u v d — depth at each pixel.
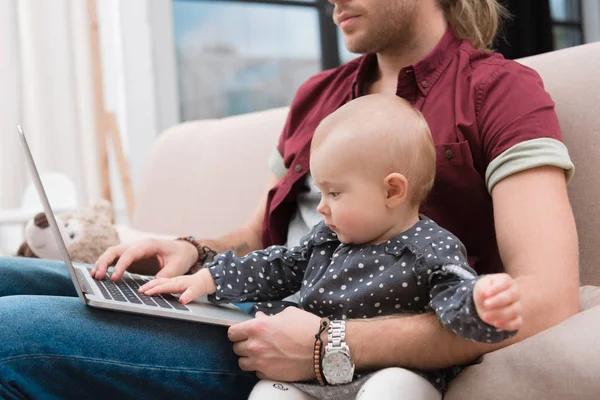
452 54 1.16
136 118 3.51
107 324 0.88
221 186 2.08
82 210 1.74
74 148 3.19
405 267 0.89
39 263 1.24
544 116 1.00
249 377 0.96
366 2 1.16
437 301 0.80
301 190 1.28
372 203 0.92
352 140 0.93
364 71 1.28
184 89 3.71
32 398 0.84
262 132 1.98
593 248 1.13
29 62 3.08
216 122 2.32
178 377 0.90
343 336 0.86
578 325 0.79
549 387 0.76
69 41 3.17
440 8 1.24
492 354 0.83
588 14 4.04
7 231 2.99
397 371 0.82
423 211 1.06
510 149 0.98
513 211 0.94
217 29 3.74
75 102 3.19
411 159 0.93
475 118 1.05
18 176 3.03
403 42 1.22
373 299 0.90
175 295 1.04
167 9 3.57
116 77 3.45
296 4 3.87
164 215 2.36
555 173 0.95
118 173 3.39
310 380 0.90
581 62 1.20
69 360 0.84
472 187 1.05
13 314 0.84
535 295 0.83
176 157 2.40
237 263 1.05
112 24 3.42
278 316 0.90
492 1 1.29
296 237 1.25
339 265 0.96
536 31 3.66
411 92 1.15
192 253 1.23
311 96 1.38
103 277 1.08
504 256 0.93
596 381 0.73
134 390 0.89
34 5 3.09
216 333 0.96
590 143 1.14
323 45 3.95
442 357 0.85
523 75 1.06
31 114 3.09
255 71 3.84
